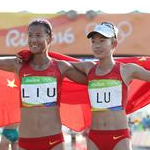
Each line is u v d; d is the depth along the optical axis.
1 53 21.73
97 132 11.46
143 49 22.19
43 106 11.20
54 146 11.18
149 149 29.45
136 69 11.65
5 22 21.66
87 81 11.92
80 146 26.22
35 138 11.14
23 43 21.72
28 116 11.24
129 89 13.73
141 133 30.84
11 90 14.36
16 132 16.31
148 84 13.57
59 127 11.30
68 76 11.73
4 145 16.30
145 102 13.80
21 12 21.69
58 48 22.02
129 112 13.84
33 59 11.50
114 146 11.41
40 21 11.37
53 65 11.43
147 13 22.17
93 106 11.57
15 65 11.70
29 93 11.26
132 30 22.14
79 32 21.97
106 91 11.47
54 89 11.28
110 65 11.64
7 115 14.60
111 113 11.45
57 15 21.88
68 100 14.13
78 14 21.89
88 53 22.06
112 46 11.73
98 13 21.98
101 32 11.40
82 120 14.75
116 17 22.06
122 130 11.45
